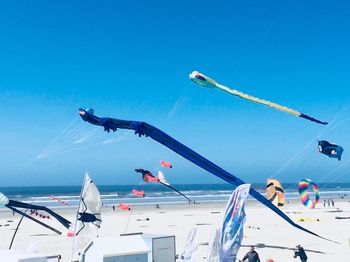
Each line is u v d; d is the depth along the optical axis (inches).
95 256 698.2
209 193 6441.9
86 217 746.8
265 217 2250.2
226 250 429.7
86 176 758.5
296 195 5438.0
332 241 1294.3
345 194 5876.0
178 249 1155.9
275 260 1031.0
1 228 1765.5
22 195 6382.9
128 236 740.7
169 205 3432.6
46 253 1138.7
